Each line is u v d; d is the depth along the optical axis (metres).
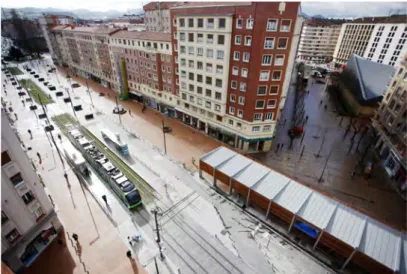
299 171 37.09
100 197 31.20
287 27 31.08
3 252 20.08
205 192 32.44
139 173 35.97
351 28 118.56
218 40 35.91
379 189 33.66
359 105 58.66
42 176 34.78
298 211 24.11
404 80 36.91
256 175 29.41
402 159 33.06
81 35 75.81
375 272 20.09
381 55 101.69
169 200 30.89
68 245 24.61
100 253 23.84
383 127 41.94
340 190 33.25
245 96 37.06
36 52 134.12
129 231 26.36
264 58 33.06
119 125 52.06
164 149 42.50
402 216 29.20
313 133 49.78
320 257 23.75
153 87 55.44
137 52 54.81
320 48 144.25
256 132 39.72
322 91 82.38
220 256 23.83
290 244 25.20
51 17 102.44
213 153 34.31
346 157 41.19
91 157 35.94
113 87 75.12
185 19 38.78
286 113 60.41
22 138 45.72
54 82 84.06
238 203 30.33
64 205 29.78
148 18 89.06
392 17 103.81
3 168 18.94
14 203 20.22
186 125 51.88
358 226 22.52
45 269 22.30
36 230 22.77
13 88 76.12
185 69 43.72
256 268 22.80
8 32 149.50
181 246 24.80
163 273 22.11
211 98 41.88
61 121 53.62
